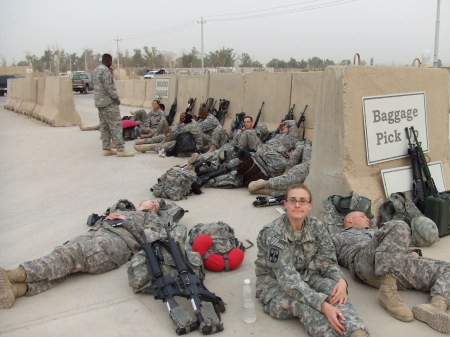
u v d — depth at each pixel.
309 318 3.19
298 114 9.68
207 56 69.50
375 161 5.48
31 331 3.38
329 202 4.78
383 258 3.56
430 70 5.97
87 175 8.68
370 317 3.54
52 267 3.92
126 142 12.69
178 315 3.36
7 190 7.64
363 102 5.38
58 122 17.03
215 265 4.32
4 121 19.27
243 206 6.51
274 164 7.33
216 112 12.12
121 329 3.42
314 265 3.57
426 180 5.50
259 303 3.74
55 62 73.44
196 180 7.14
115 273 4.31
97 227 4.51
